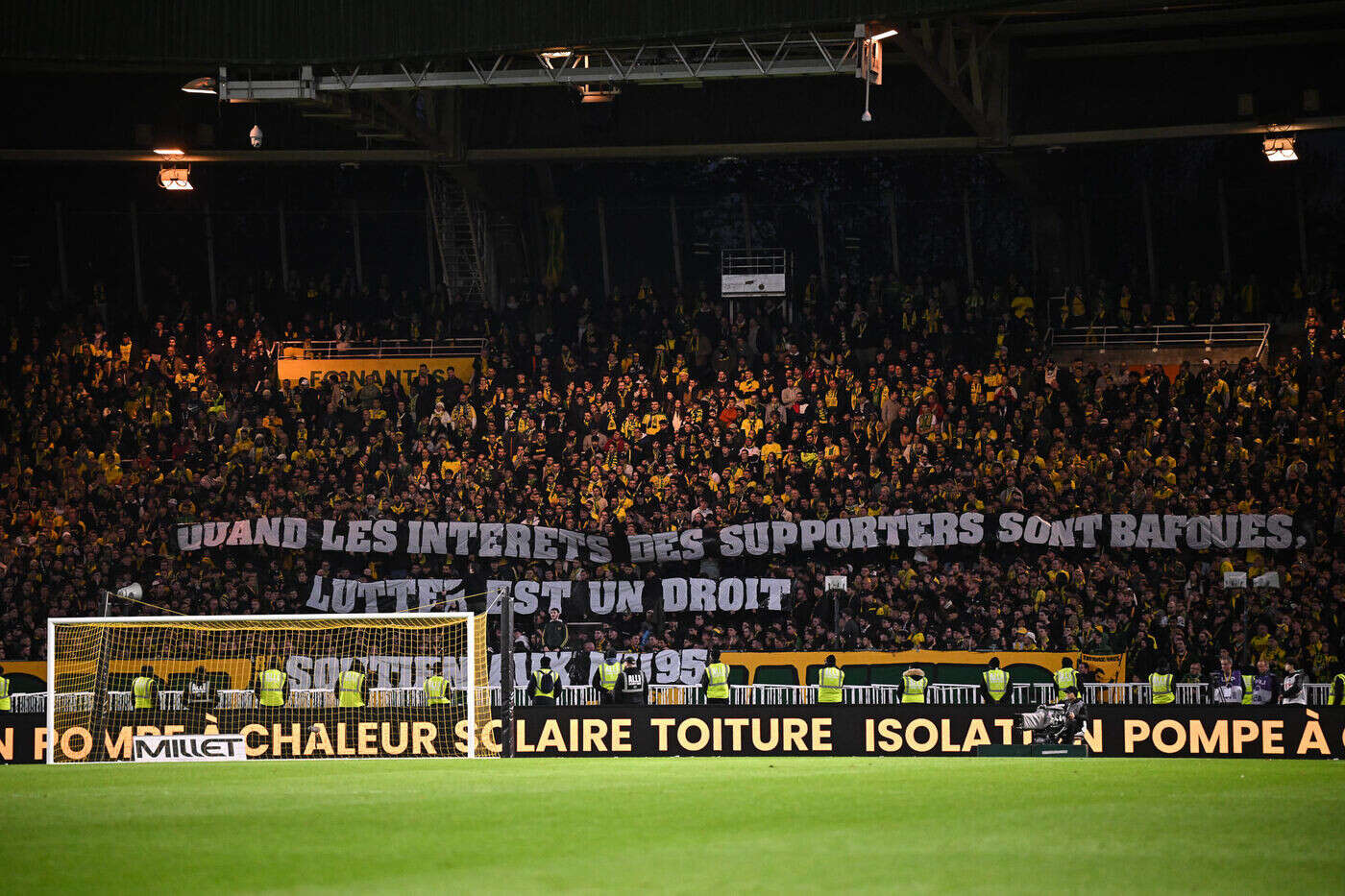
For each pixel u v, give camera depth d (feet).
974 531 187.62
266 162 224.74
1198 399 199.62
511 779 111.75
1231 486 184.24
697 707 139.54
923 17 158.61
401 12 174.19
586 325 231.50
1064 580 179.52
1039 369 209.36
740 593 190.70
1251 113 204.23
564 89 218.79
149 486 206.59
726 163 251.60
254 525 199.21
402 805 93.56
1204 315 223.51
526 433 209.87
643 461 205.87
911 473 197.16
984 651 172.14
